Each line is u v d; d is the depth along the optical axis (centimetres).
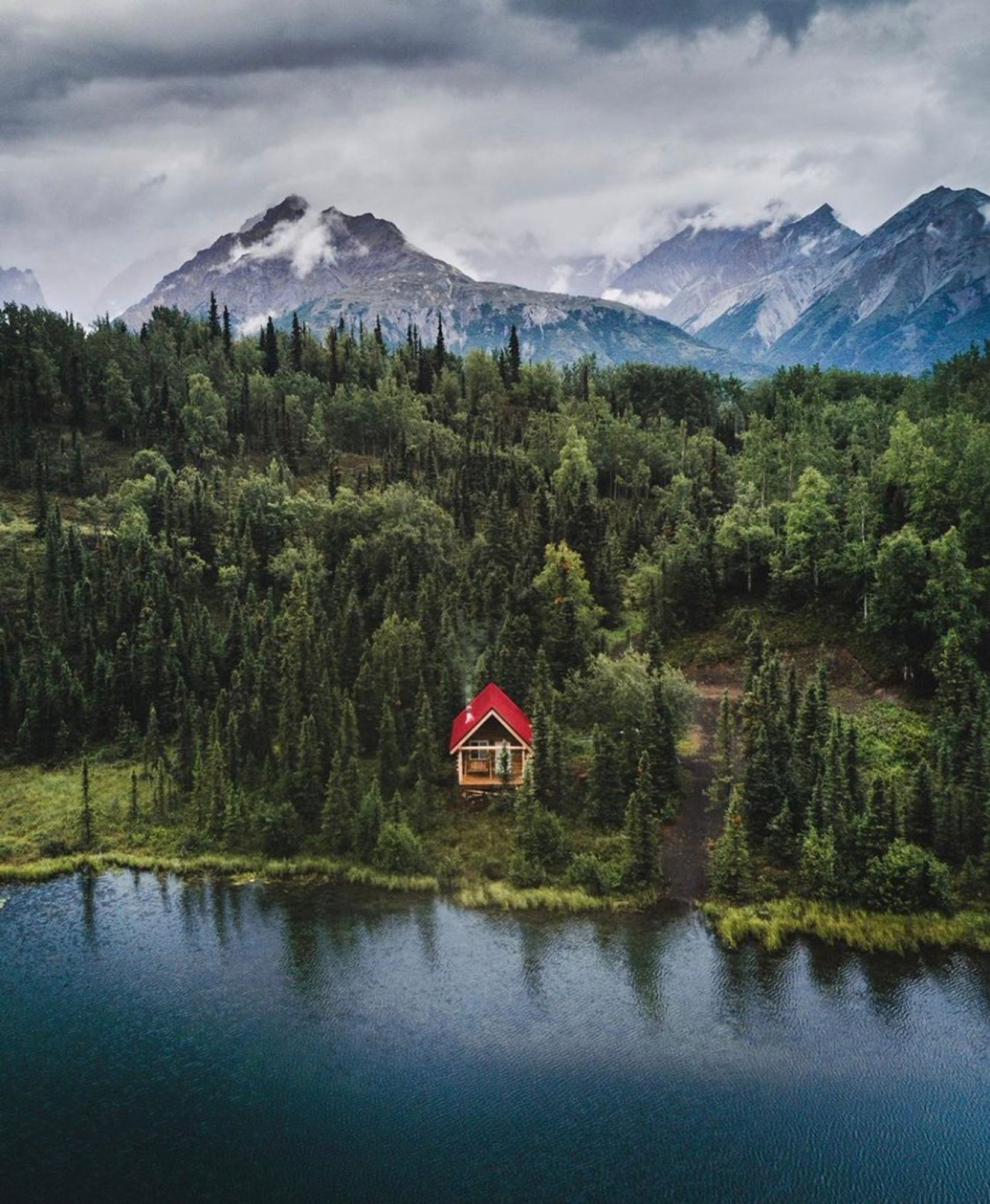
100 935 6831
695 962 6328
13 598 11906
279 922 6944
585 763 8850
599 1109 5044
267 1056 5478
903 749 8800
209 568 13350
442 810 8356
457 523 14888
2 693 10250
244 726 9125
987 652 9925
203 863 7825
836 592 11869
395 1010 5884
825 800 7344
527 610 10938
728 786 8350
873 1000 5903
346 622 10112
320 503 14450
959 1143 4781
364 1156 4741
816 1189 4506
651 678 9144
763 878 7156
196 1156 4741
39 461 16025
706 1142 4806
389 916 7006
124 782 9325
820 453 15662
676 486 16425
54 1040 5653
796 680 9631
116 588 11812
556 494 16112
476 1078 5272
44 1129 4934
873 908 6750
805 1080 5231
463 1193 4491
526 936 6669
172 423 19162
